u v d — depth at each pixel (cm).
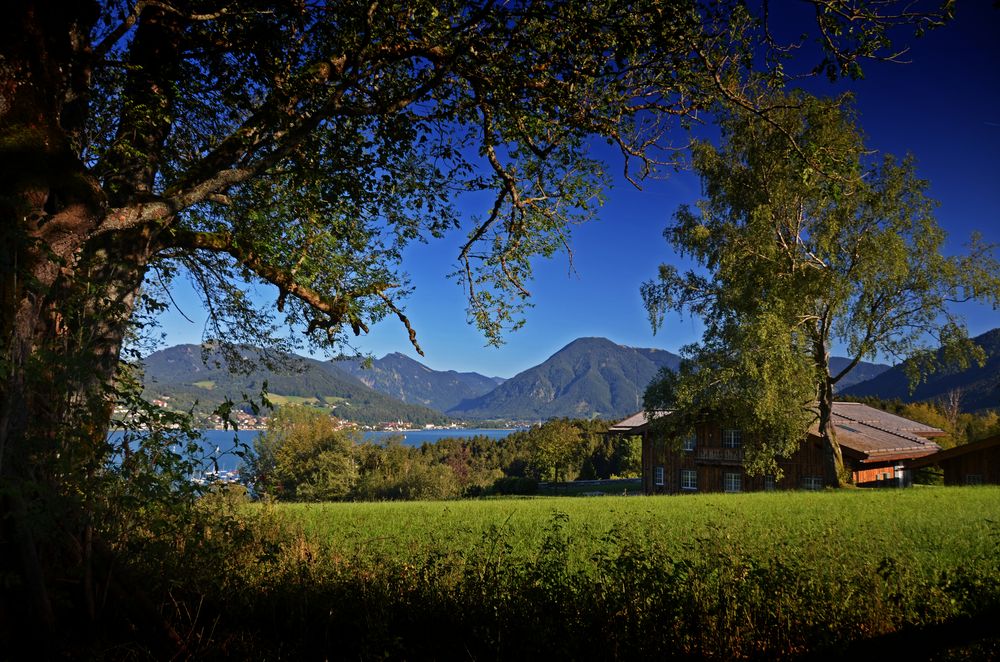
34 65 464
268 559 551
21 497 372
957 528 1283
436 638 524
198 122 855
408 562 761
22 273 388
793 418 2861
